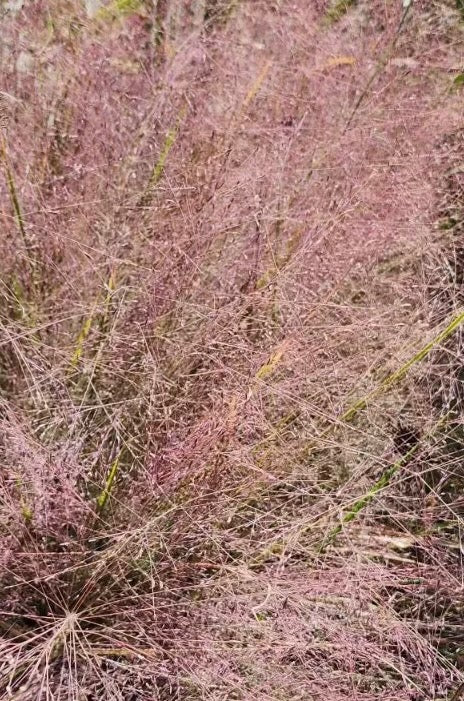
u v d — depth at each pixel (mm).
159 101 1858
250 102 2016
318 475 1789
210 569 1657
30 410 1612
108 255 1648
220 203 1757
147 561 1605
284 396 1642
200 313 1660
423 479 1800
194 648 1521
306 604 1622
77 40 1965
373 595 1702
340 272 1883
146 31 2135
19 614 1560
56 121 1898
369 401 1760
